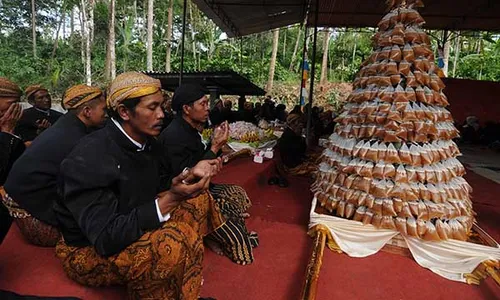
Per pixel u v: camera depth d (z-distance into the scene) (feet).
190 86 7.54
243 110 31.86
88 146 4.37
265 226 9.11
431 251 7.15
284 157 16.08
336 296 6.10
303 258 7.34
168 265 4.34
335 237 7.78
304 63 32.48
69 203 4.26
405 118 7.29
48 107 12.99
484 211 11.76
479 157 25.57
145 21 84.38
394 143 7.43
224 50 78.74
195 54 75.61
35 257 5.71
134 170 4.72
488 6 28.17
